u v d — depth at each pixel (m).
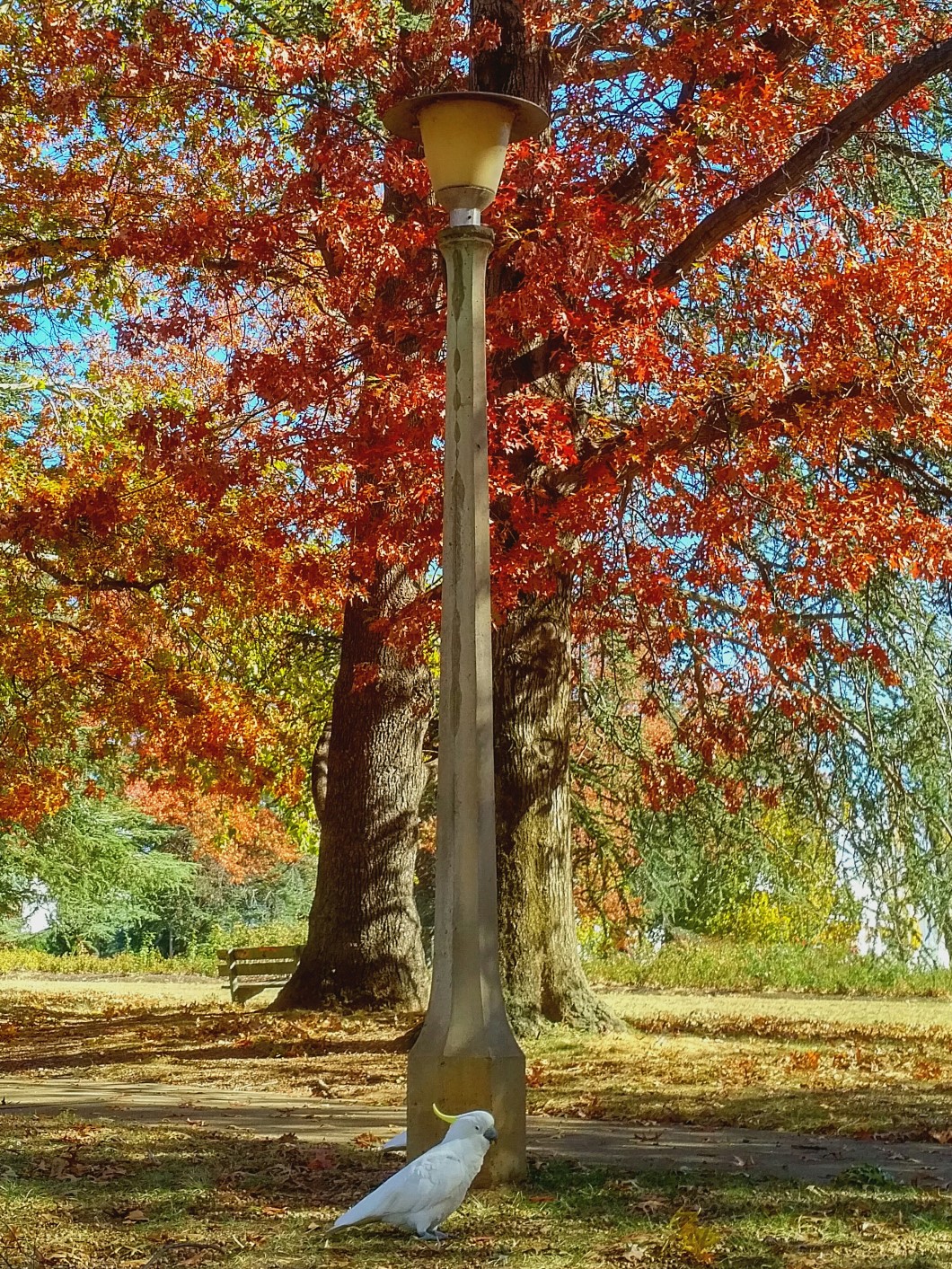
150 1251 6.32
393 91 14.95
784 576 15.70
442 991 7.77
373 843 20.44
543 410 13.49
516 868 15.49
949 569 14.03
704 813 21.67
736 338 16.34
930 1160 8.81
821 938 28.42
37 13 17.19
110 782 33.28
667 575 15.39
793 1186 7.63
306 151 15.31
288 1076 13.69
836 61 15.33
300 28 16.52
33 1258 6.20
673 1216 6.84
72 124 17.94
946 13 15.05
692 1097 11.74
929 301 13.49
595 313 13.72
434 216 14.56
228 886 59.84
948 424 13.71
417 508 13.88
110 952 59.50
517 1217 6.86
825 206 14.93
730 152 14.31
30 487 20.98
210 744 23.09
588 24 15.66
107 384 23.67
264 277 15.88
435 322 14.18
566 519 13.76
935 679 17.72
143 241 14.77
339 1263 6.12
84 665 22.89
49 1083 13.40
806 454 14.35
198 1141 8.91
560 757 15.84
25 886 42.31
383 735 20.66
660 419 13.95
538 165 13.66
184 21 16.23
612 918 28.61
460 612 7.87
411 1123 7.68
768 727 18.84
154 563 21.25
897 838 18.17
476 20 15.39
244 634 24.23
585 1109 11.18
